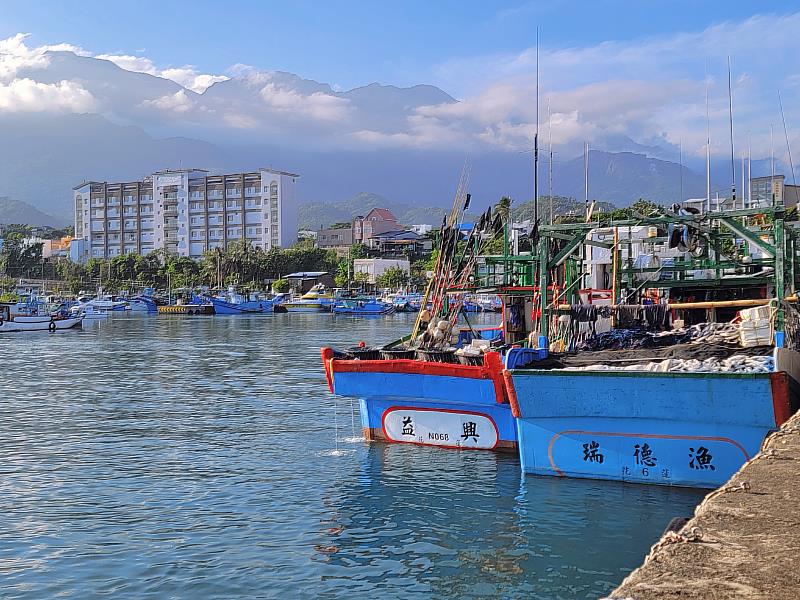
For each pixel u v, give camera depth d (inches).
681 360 592.1
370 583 446.9
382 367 695.7
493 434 690.2
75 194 7770.7
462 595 427.5
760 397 522.3
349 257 6368.1
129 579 460.4
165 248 7283.5
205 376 1508.4
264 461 740.0
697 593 219.1
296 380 1414.9
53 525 557.3
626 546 483.5
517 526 520.1
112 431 917.8
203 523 556.7
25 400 1195.3
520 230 1348.4
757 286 834.8
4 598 437.1
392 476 643.5
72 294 5959.6
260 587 446.0
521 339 905.5
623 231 1165.7
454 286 836.6
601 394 569.6
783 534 265.3
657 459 563.8
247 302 5083.7
